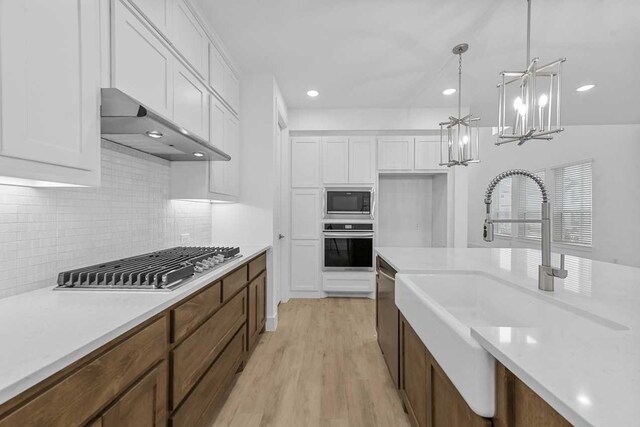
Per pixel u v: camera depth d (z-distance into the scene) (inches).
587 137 218.8
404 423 70.0
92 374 32.6
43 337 32.2
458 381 32.9
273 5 84.7
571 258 85.2
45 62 38.8
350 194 168.9
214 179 98.7
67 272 53.4
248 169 125.7
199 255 78.0
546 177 251.1
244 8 85.9
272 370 93.4
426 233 190.7
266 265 123.4
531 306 49.3
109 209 69.3
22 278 49.6
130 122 53.2
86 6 45.6
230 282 77.3
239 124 124.3
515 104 68.2
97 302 44.8
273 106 126.0
